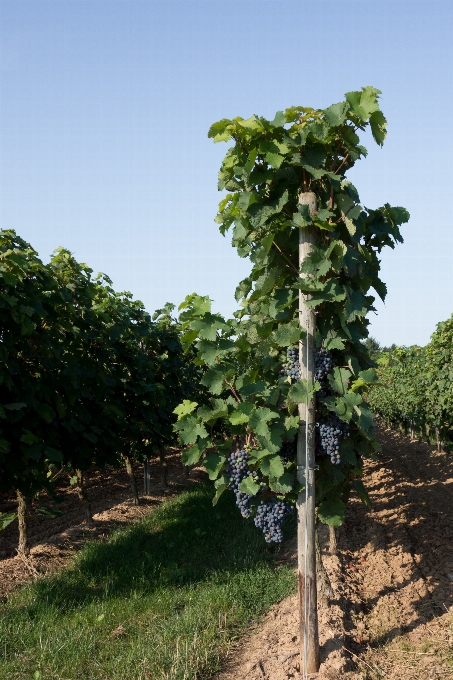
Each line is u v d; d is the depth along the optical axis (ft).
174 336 43.68
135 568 25.41
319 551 19.89
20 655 18.17
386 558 25.34
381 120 15.28
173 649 17.49
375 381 15.75
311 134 15.28
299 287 15.35
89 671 16.84
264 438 15.14
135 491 39.42
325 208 15.92
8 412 23.30
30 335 24.56
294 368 16.10
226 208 18.45
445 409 53.42
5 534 33.17
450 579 22.43
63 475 49.37
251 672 16.25
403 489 38.83
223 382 16.21
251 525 31.04
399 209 17.48
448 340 51.90
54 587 23.61
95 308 32.86
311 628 15.58
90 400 30.32
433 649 17.06
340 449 16.93
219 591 21.80
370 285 16.87
